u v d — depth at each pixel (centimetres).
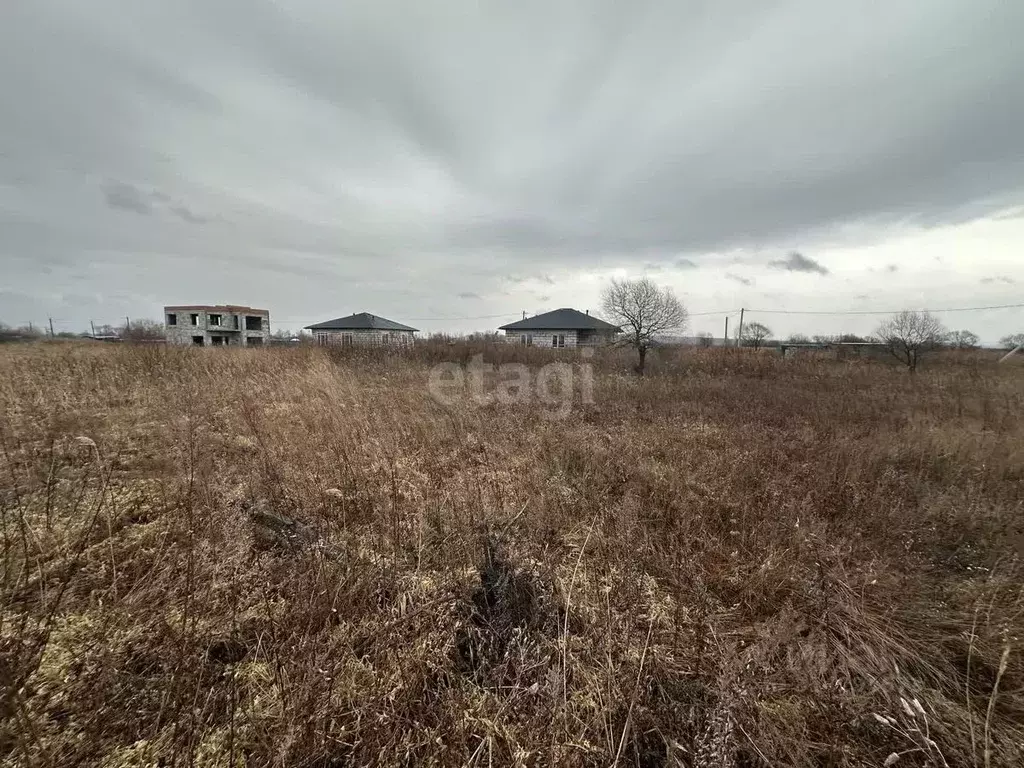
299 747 146
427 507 333
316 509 323
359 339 1723
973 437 546
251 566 241
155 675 171
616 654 201
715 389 1039
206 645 186
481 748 157
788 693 185
